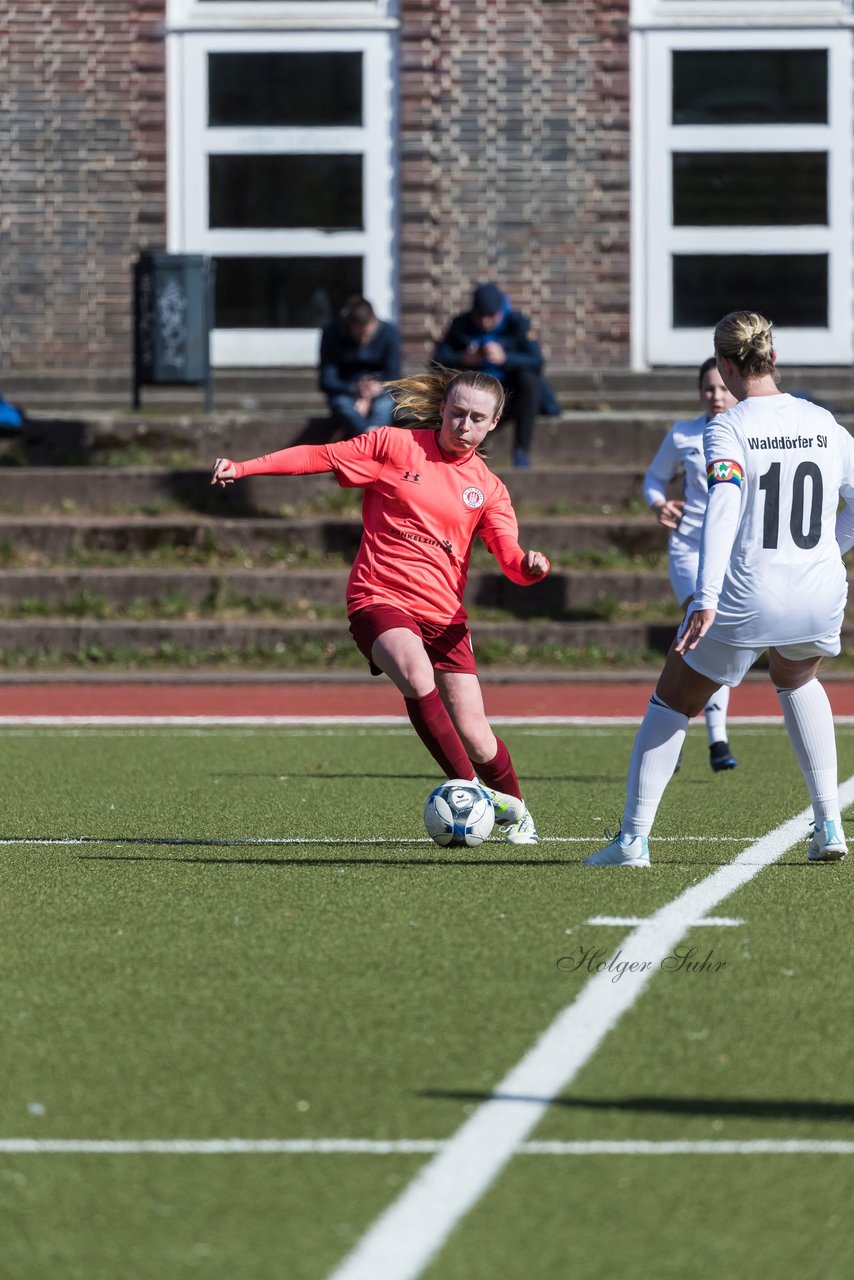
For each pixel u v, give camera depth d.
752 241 77.50
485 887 24.59
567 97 75.88
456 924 22.17
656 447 69.81
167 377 70.25
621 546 65.50
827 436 24.45
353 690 55.66
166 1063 16.48
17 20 75.62
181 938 21.50
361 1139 14.50
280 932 21.78
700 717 49.38
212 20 76.50
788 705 26.05
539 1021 17.80
